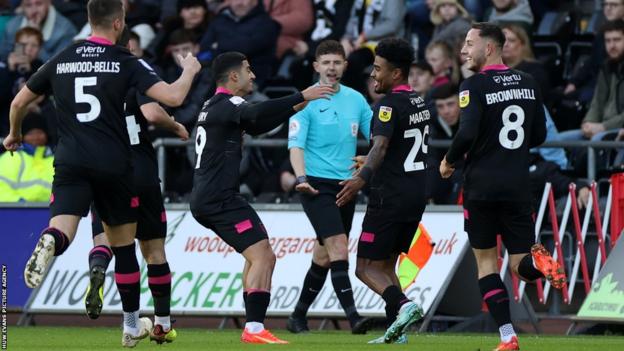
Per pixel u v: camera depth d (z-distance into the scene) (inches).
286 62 1946.4
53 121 1763.0
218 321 1644.9
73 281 1531.7
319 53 1333.7
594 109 1679.4
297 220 1482.5
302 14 1953.7
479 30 1029.8
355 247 1451.8
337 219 1320.1
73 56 972.6
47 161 1667.1
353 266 1448.1
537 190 1549.0
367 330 1343.5
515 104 1019.9
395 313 1138.0
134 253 1034.1
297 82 1868.8
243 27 1891.0
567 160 1614.2
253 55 1891.0
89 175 961.5
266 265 1116.5
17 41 1953.7
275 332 1396.4
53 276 1540.4
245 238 1110.4
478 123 1008.9
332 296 1444.4
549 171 1546.5
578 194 1523.1
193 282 1486.2
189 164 1697.8
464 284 1449.3
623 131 1565.0
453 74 1688.0
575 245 1524.4
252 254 1112.8
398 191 1132.5
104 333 1355.8
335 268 1315.2
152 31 2015.3
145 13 2039.9
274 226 1485.0
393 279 1181.1
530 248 1026.7
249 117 1101.7
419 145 1144.2
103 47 972.6
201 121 1130.7
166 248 1508.4
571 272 1525.6
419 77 1742.1
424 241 1434.5
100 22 977.5
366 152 1555.1
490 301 1023.0
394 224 1138.0
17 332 1375.5
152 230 1098.7
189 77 970.7
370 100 1817.2
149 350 1045.2
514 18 1793.8
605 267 1401.3
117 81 964.6
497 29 1031.0
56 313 1523.1
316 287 1373.0
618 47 1657.2
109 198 989.8
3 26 2041.1
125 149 973.2
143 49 1969.7
